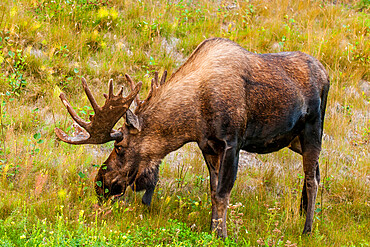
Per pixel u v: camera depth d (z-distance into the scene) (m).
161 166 15.82
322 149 19.14
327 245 13.12
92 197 12.62
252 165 17.53
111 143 16.50
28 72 18.50
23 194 12.52
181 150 17.42
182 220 12.93
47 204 12.17
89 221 12.01
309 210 13.60
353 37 26.75
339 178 17.38
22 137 15.48
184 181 15.31
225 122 11.77
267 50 24.44
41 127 16.52
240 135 12.17
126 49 22.19
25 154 14.61
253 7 28.50
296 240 12.95
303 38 25.80
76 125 12.88
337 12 29.67
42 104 17.69
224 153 11.95
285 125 13.06
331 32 27.25
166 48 23.03
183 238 11.36
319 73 13.86
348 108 21.50
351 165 18.38
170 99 11.98
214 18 26.78
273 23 26.84
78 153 14.88
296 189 15.07
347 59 24.69
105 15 22.84
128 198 13.85
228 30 24.67
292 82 13.09
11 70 18.09
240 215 13.17
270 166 17.42
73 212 12.17
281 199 15.45
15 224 10.69
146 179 12.57
